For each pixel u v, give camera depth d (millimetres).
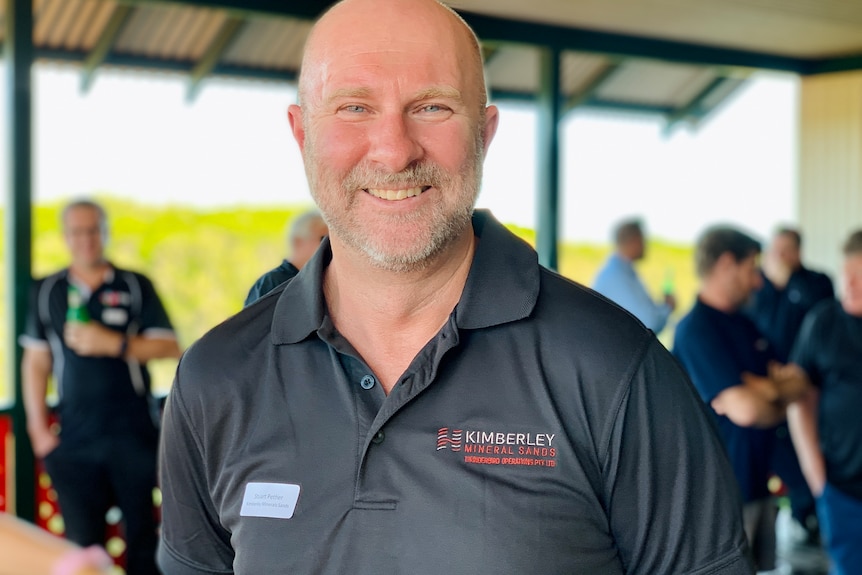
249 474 1174
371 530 1104
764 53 6531
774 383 2951
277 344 1204
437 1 1158
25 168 3951
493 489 1090
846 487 3021
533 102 7410
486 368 1135
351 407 1142
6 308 3928
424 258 1104
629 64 7410
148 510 3693
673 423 1126
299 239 2951
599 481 1118
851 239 3033
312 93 1126
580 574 1097
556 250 5609
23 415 3928
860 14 5434
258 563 1140
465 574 1076
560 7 5141
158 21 5941
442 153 1095
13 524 628
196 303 11375
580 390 1113
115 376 3621
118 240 10914
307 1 4590
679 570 1137
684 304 10711
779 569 4441
